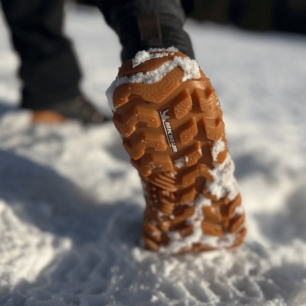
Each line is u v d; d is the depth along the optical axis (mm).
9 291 364
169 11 390
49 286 385
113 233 463
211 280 386
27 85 802
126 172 614
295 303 351
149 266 403
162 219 401
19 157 670
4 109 974
